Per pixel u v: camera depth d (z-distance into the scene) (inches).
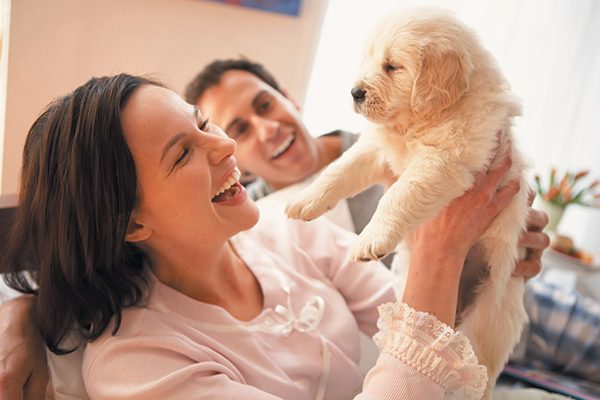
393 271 59.8
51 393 42.4
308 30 94.6
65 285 42.7
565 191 105.3
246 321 47.1
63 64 77.9
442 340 38.4
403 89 43.4
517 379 66.6
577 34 116.6
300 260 55.0
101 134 39.1
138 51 83.3
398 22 44.3
